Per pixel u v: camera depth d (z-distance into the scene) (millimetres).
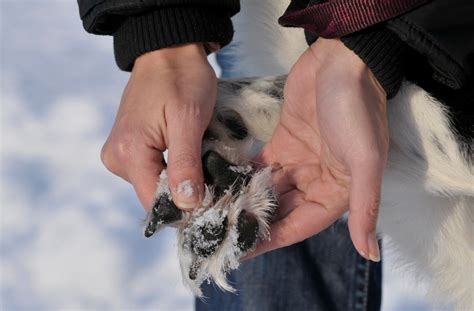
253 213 822
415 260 1007
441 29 828
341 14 832
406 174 912
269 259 1145
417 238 984
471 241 968
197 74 890
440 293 1012
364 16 827
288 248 1145
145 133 874
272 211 837
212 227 809
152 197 874
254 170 855
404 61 856
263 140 920
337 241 1146
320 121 842
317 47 871
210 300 1157
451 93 878
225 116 905
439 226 964
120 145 882
